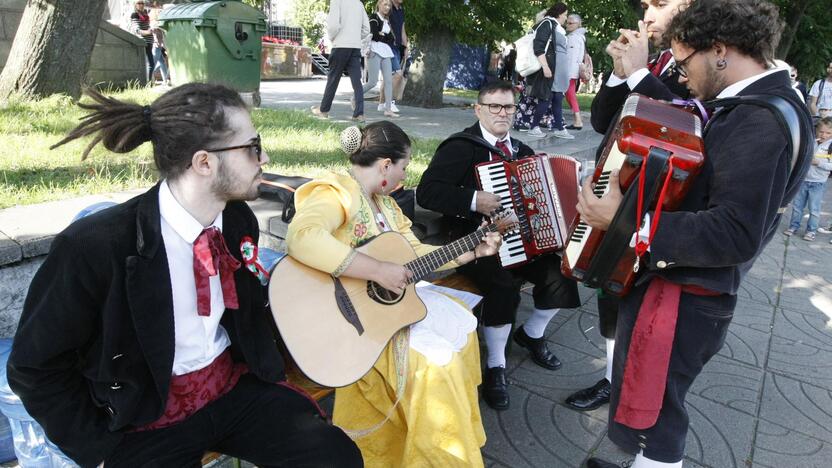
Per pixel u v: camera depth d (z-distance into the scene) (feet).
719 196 4.99
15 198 9.95
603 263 5.65
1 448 7.52
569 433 9.00
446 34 34.06
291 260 6.91
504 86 9.86
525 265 10.28
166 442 5.20
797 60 60.95
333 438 5.66
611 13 43.19
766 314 14.10
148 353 4.74
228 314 5.48
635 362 5.82
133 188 11.41
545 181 9.23
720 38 5.24
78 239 4.45
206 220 5.09
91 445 4.96
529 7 35.81
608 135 7.25
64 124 15.92
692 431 9.24
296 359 6.36
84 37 20.65
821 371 11.37
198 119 4.67
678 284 5.61
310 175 13.43
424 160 16.99
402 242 7.70
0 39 25.30
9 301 8.13
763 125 4.84
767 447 8.95
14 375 4.58
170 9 23.15
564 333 12.53
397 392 6.96
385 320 7.06
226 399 5.66
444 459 6.88
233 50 22.18
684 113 5.51
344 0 21.86
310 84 46.29
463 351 7.68
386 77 26.78
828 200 27.37
